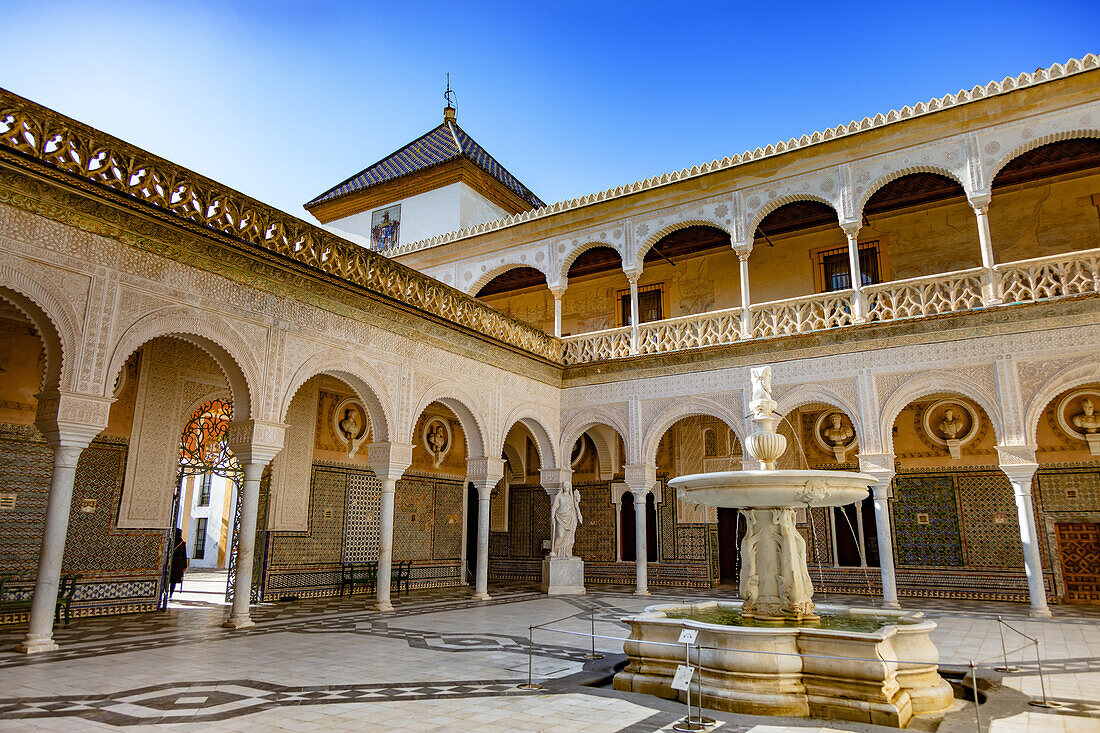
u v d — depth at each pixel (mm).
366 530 13344
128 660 6039
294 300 9031
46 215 6605
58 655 6230
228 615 9430
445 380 11398
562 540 13641
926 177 12703
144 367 10070
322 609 10234
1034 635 7926
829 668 4555
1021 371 10117
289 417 11977
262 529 11430
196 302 7848
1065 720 4371
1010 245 12852
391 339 10461
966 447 13117
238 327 8289
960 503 13016
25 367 8914
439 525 15312
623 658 6293
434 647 6875
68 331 6684
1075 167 12391
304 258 9156
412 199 18891
